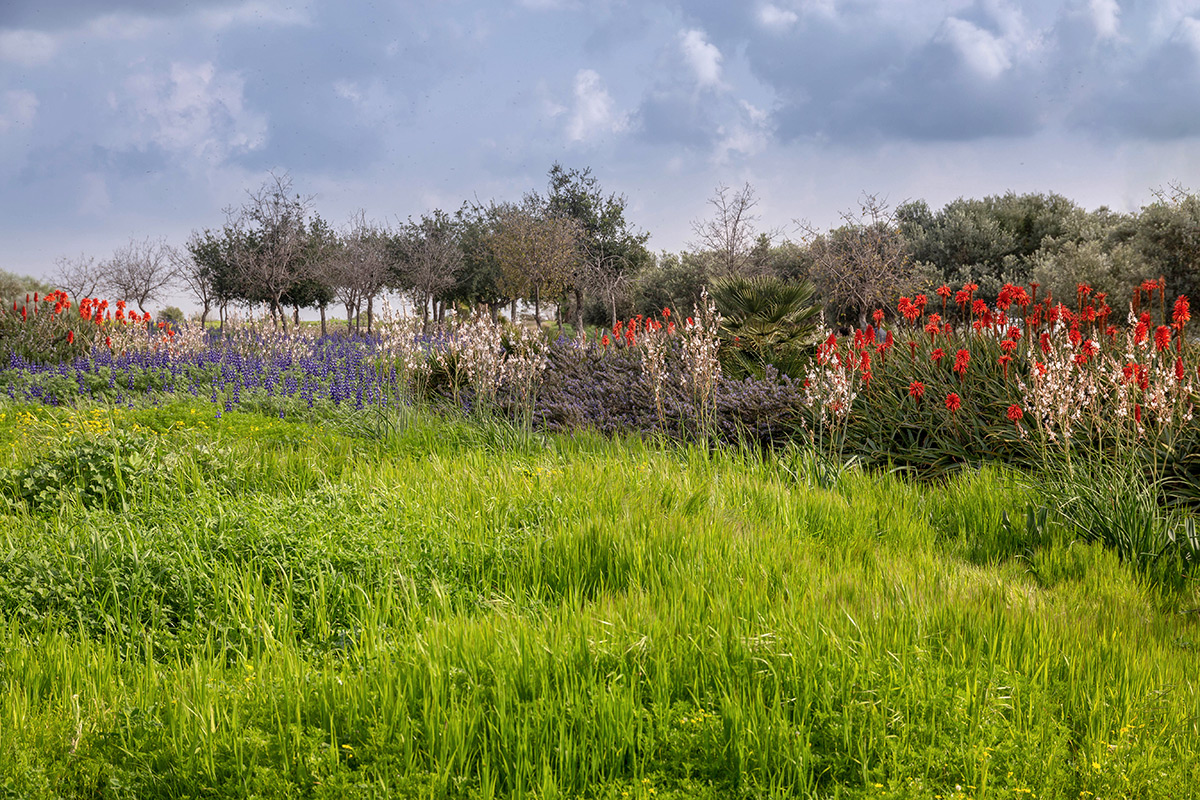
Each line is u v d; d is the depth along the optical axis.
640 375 11.57
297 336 17.22
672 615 4.12
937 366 9.72
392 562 4.89
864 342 10.04
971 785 2.83
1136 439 7.01
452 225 41.34
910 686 3.35
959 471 8.07
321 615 4.27
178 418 10.15
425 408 10.88
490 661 3.59
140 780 2.85
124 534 5.20
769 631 3.89
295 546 5.11
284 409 11.34
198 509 5.74
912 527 6.12
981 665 3.65
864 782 2.85
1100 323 9.59
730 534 5.55
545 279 32.72
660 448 8.72
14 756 2.95
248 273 35.50
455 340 13.27
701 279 30.83
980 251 29.52
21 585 4.48
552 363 12.88
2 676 3.61
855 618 4.12
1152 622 4.52
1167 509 6.74
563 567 5.01
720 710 3.26
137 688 3.50
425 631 3.95
